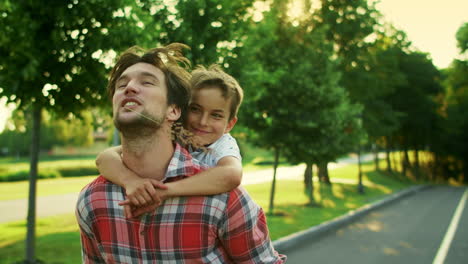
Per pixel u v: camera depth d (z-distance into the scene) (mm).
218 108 1849
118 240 1374
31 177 5727
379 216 13945
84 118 5840
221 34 6914
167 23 6742
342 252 7785
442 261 7402
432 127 42938
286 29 12672
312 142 12586
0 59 4754
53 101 5184
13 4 4570
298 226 9922
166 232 1335
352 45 23703
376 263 7062
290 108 12133
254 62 8062
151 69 1376
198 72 1902
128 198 1307
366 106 25750
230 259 1466
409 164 45875
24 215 11414
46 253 6270
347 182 30203
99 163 1454
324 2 23219
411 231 10734
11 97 5004
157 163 1398
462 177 50188
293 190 21031
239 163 1685
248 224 1404
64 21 4559
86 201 1411
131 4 4926
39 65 4793
